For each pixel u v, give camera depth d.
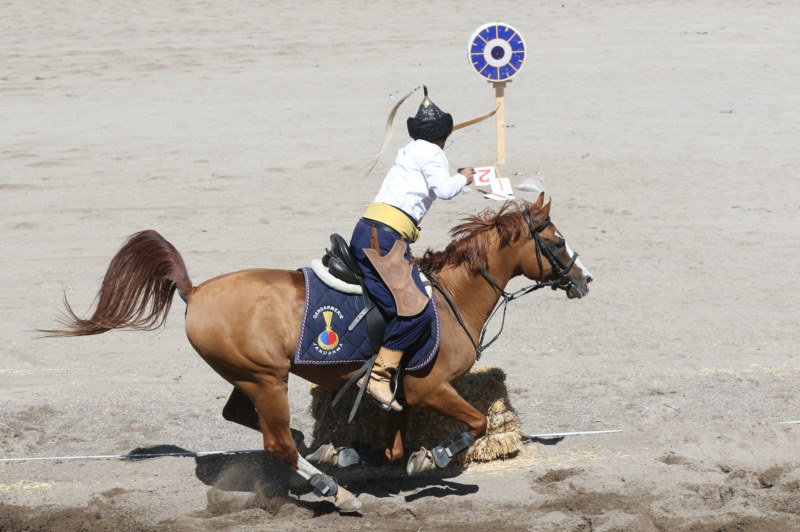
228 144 25.19
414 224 8.22
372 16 42.78
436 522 8.13
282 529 8.05
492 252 8.62
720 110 27.19
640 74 31.61
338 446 9.49
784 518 8.05
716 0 43.94
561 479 9.02
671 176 21.78
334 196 20.89
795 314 14.09
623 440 9.92
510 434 9.41
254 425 8.80
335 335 7.96
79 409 11.01
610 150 23.73
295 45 37.59
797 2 43.03
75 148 25.16
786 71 31.34
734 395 11.11
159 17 43.19
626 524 7.94
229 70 34.03
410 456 8.61
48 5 45.56
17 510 8.42
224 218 19.62
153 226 19.22
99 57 36.22
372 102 28.92
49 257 17.55
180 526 8.10
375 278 7.97
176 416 10.83
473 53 21.81
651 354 12.59
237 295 8.02
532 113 27.36
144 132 26.55
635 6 43.31
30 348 13.20
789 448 9.57
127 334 13.83
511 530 7.93
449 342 8.28
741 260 16.67
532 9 43.38
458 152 23.62
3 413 10.84
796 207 19.59
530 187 8.98
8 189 21.89
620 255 17.05
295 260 16.95
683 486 8.75
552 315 14.25
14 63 35.50
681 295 15.02
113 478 9.20
